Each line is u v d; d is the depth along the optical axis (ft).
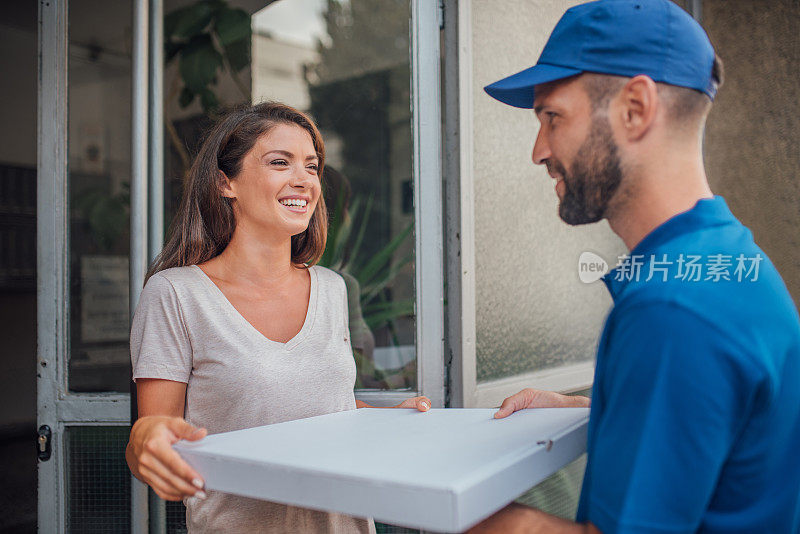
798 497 1.59
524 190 4.59
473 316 4.17
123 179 4.77
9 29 6.78
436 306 4.19
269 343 3.03
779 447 1.56
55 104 4.65
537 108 1.93
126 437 4.56
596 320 5.11
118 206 4.79
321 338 3.20
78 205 4.75
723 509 1.57
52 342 4.63
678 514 1.41
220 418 2.94
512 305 4.49
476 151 4.26
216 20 5.19
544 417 2.19
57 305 4.63
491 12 4.37
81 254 4.74
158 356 2.89
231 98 5.43
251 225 3.15
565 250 4.87
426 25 4.19
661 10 1.72
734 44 5.33
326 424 2.27
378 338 4.85
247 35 5.68
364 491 1.42
